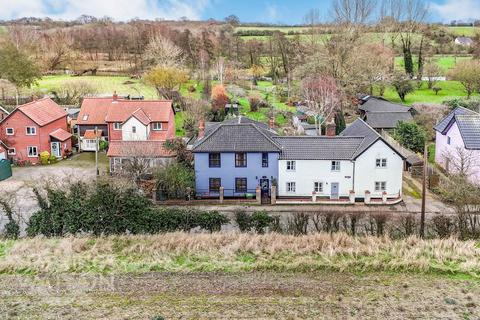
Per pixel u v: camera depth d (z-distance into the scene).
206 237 32.72
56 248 31.61
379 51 94.50
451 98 82.81
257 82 101.50
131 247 31.66
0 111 66.94
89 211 34.75
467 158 46.72
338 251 30.80
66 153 62.47
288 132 64.38
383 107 71.94
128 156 50.12
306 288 26.48
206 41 123.94
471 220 35.16
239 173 47.41
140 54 123.12
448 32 135.50
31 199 45.06
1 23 177.25
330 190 47.16
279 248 31.41
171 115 64.81
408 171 54.28
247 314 23.67
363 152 45.84
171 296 25.52
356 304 24.67
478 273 28.28
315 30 103.69
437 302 24.86
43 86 94.75
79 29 148.62
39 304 24.72
